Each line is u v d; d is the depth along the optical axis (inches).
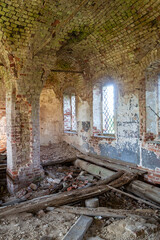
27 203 155.7
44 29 188.2
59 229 126.0
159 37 173.3
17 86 211.9
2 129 340.8
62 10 173.9
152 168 197.8
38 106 231.3
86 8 177.0
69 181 225.6
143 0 155.7
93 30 211.8
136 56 205.2
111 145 253.8
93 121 285.7
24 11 165.5
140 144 210.5
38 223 133.6
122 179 197.3
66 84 345.1
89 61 269.9
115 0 165.3
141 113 207.6
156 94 207.8
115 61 234.5
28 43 193.8
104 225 132.4
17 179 218.8
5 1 153.5
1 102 337.4
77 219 137.9
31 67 215.5
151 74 203.9
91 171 247.6
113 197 184.4
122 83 232.1
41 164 266.2
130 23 182.1
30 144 228.5
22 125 223.6
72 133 341.7
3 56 205.6
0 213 142.7
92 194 173.6
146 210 150.9
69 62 295.3
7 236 119.6
